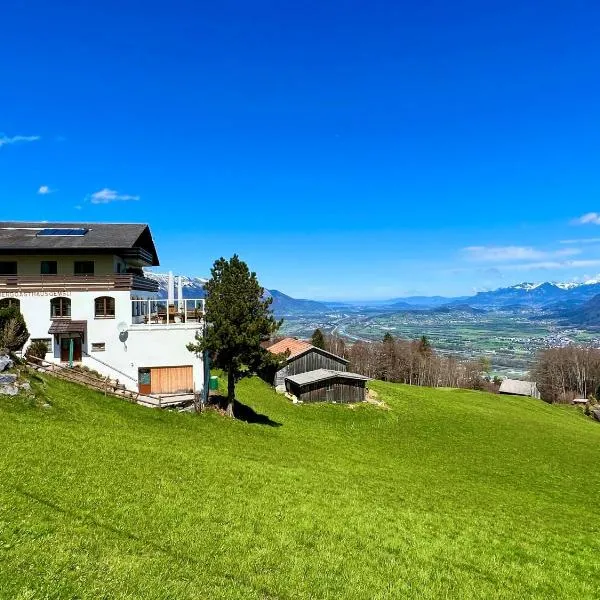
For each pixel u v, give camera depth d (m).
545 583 19.48
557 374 146.62
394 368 154.50
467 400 84.44
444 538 22.50
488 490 35.31
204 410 41.41
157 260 59.44
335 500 25.05
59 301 42.19
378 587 16.72
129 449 26.88
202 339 41.72
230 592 14.25
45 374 36.81
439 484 34.44
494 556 21.39
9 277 41.34
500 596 17.75
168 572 14.61
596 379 139.12
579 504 35.47
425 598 16.62
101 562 14.37
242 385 65.88
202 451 29.98
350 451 42.12
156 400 39.69
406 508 26.16
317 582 16.27
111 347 42.03
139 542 16.53
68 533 15.97
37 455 23.08
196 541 17.67
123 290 42.50
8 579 12.52
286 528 20.31
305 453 36.84
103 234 48.19
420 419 62.78
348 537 20.58
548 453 53.34
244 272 42.72
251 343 41.00
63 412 31.42
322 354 70.44
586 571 21.27
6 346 36.66
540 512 31.05
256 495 23.67
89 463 23.50
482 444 54.38
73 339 41.66
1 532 15.07
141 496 20.86
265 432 41.50
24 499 18.06
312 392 62.12
